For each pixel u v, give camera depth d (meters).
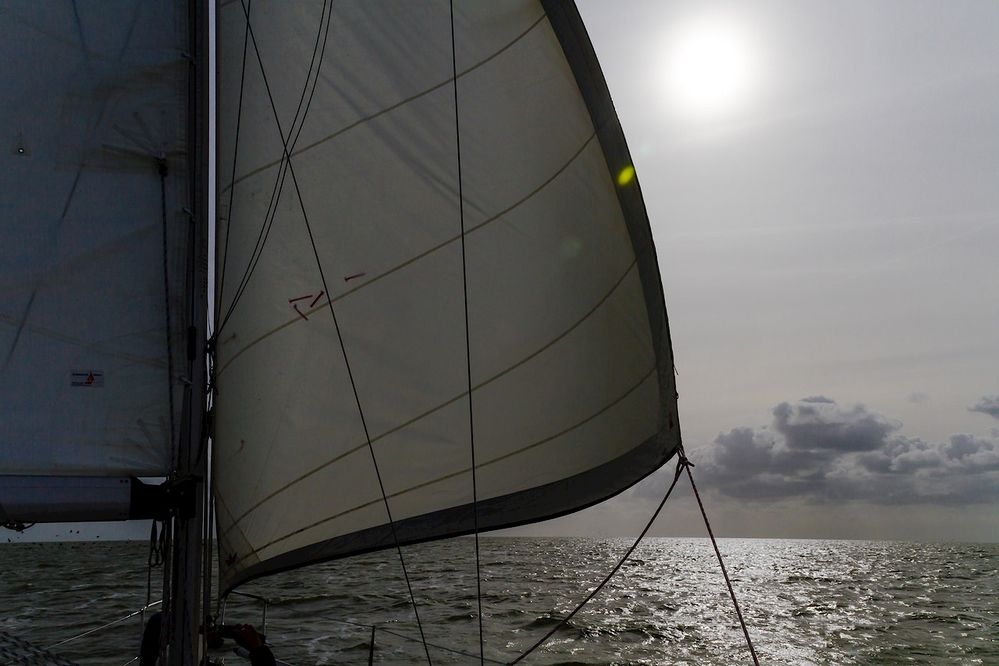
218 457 3.88
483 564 48.00
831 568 54.00
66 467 3.16
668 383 4.26
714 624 19.34
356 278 4.13
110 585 26.70
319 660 12.30
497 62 4.40
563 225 4.31
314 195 4.14
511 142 4.36
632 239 4.31
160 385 3.33
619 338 4.28
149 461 3.27
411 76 4.34
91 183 3.37
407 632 15.52
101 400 3.25
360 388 4.07
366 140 4.25
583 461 4.19
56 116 3.37
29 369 3.19
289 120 4.16
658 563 58.53
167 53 3.50
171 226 3.42
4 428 3.12
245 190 4.04
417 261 4.21
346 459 4.01
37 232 3.28
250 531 3.88
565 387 4.22
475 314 4.22
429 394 4.12
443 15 4.41
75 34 3.43
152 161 3.44
